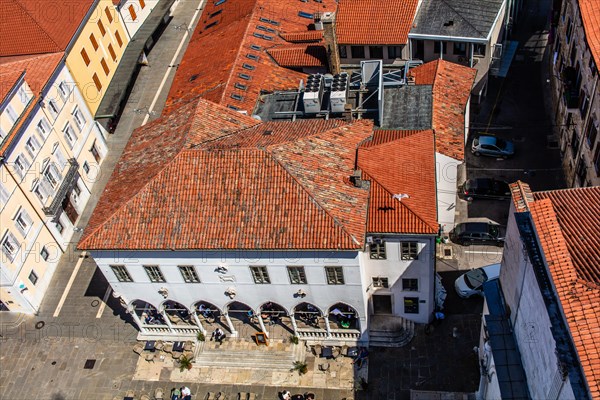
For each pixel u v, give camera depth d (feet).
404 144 142.20
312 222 122.42
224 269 133.28
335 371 147.64
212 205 127.54
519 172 182.91
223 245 123.75
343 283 132.46
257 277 134.62
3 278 160.15
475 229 165.07
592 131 147.84
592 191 101.30
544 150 187.11
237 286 138.10
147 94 233.96
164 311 151.12
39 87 176.14
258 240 123.03
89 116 204.64
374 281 142.72
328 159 133.90
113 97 216.54
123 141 216.54
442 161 151.84
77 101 197.77
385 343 150.00
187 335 157.17
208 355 153.89
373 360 148.36
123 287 143.64
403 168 136.87
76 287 175.94
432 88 164.86
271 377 148.77
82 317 168.66
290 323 155.02
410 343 149.89
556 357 80.48
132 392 151.12
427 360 146.61
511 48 213.25
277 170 127.34
